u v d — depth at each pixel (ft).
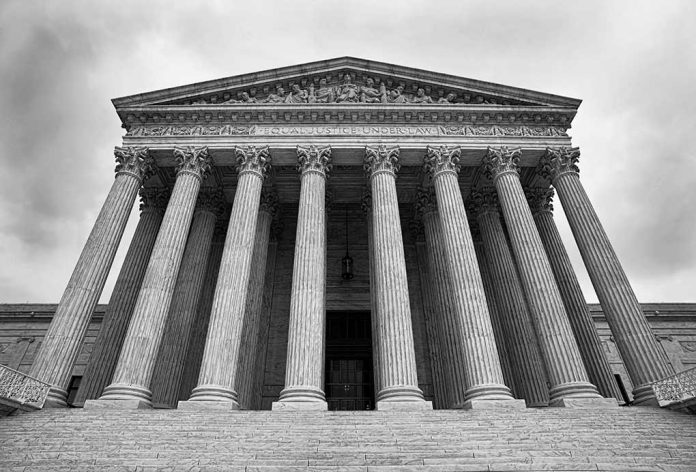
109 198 84.94
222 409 61.87
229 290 74.33
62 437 47.11
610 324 75.10
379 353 71.05
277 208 112.47
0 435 47.83
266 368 102.42
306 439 45.78
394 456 40.29
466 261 76.84
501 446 43.37
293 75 101.50
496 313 102.37
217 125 95.76
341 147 91.86
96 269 76.79
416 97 100.53
